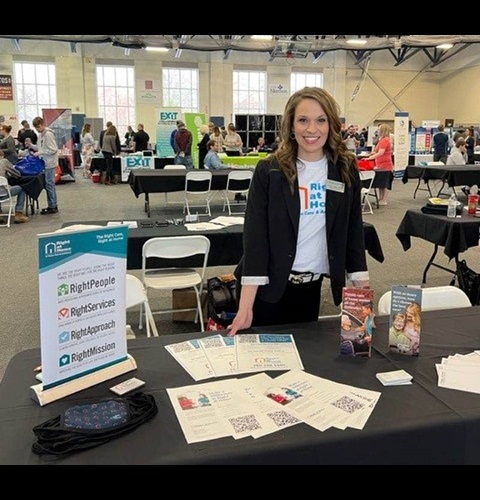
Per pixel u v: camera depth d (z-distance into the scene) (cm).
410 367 136
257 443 101
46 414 113
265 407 115
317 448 101
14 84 1510
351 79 1753
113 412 110
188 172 709
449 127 1511
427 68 1809
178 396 120
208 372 133
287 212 159
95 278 126
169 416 112
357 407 115
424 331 162
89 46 1542
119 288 131
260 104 1703
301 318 178
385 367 136
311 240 166
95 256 125
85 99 1570
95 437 101
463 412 113
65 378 122
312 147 156
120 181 1185
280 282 164
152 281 314
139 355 144
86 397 121
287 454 100
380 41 1505
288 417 110
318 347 148
